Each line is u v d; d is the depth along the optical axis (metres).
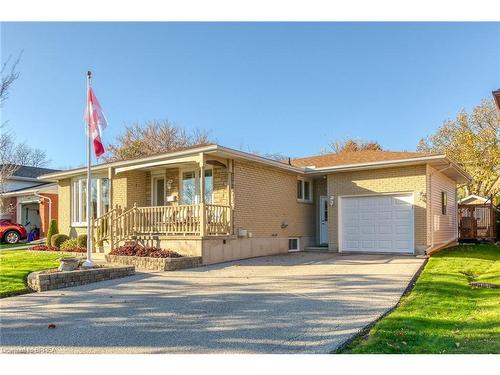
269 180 16.39
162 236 14.01
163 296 8.35
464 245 18.84
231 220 14.32
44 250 17.44
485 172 27.52
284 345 5.23
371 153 19.20
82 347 5.33
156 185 17.66
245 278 10.32
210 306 7.38
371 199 16.23
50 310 7.31
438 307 6.95
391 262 12.79
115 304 7.71
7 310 7.34
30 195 26.38
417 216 15.05
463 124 28.58
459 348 4.97
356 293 8.25
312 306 7.22
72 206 19.39
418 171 15.16
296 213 17.92
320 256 15.16
